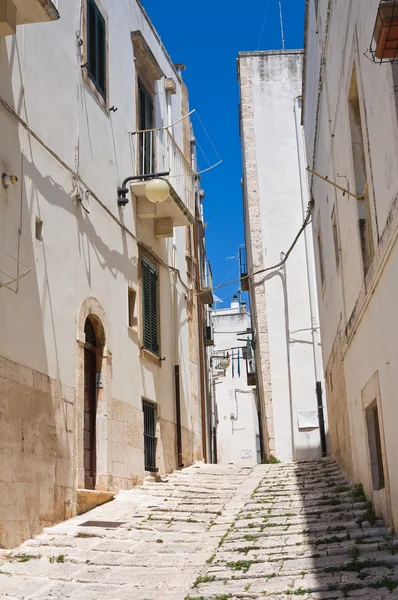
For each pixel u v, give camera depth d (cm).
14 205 908
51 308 988
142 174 1479
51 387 961
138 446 1296
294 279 2005
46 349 959
